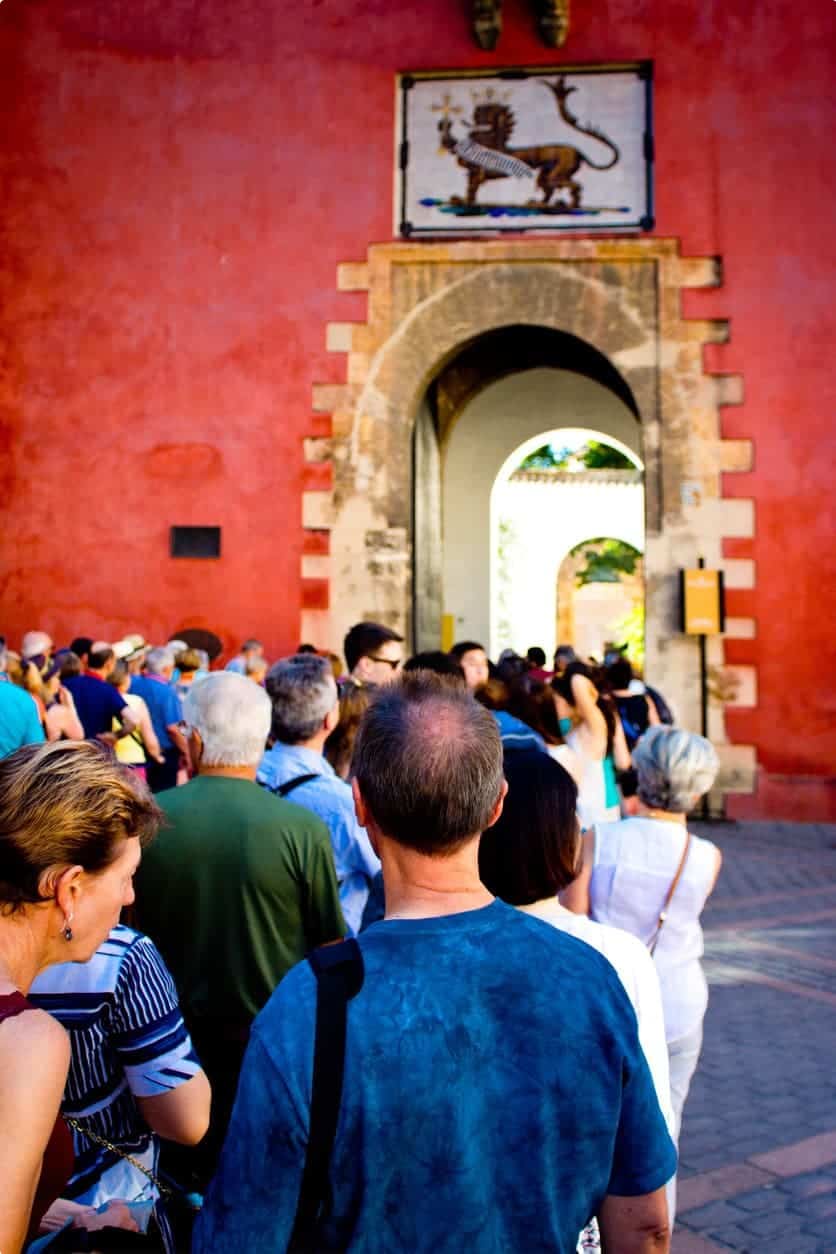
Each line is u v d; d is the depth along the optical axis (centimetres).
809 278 1253
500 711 590
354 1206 141
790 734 1215
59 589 1299
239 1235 139
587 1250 212
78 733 737
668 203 1276
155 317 1316
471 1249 142
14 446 1317
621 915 313
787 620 1225
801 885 929
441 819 161
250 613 1281
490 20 1279
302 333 1302
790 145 1267
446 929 156
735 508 1243
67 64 1351
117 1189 215
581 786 597
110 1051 215
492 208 1295
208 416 1302
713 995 621
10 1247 138
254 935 295
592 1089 151
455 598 2088
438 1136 142
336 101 1321
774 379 1249
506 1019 150
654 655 1241
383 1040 144
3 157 1345
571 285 1282
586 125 1295
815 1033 556
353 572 1275
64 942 182
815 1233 356
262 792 311
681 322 1265
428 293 1297
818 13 1275
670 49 1288
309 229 1310
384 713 170
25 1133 143
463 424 2069
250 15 1339
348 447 1288
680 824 323
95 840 180
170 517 1298
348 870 367
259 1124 141
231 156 1326
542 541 2889
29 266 1332
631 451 2080
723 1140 430
